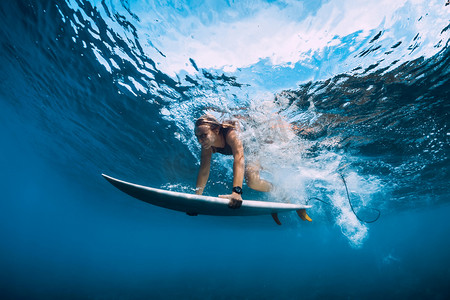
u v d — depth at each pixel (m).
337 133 7.18
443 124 7.02
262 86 5.18
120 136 9.84
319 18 3.90
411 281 15.76
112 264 48.91
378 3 3.67
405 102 5.93
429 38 4.18
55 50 6.33
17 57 7.71
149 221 32.03
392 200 17.69
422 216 32.47
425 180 13.24
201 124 2.98
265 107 5.59
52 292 16.38
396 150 8.63
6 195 44.44
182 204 2.49
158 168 11.90
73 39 5.64
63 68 6.91
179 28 4.42
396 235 67.12
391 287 14.84
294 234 38.44
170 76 5.57
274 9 3.85
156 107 6.96
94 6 4.56
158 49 4.96
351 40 4.19
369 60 4.58
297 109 5.87
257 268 40.16
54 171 22.39
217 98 5.76
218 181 10.87
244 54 4.60
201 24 4.27
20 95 10.74
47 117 11.44
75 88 7.65
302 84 5.11
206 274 32.72
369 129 7.12
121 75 6.14
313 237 43.75
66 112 9.69
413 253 41.28
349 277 21.09
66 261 42.59
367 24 3.95
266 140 5.77
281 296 15.33
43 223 62.28
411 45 4.29
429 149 8.77
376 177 11.57
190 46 4.70
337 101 5.74
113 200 23.47
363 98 5.68
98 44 5.43
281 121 6.11
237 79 5.11
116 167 14.06
